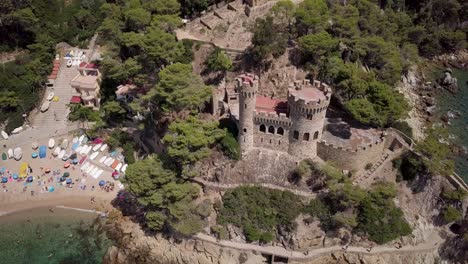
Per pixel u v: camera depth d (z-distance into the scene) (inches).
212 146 4852.4
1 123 6225.4
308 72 5462.6
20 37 7052.2
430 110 6584.6
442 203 4709.6
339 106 5246.1
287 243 4564.5
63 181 5521.7
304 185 4633.4
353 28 5684.1
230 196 4680.1
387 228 4512.8
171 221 4581.7
